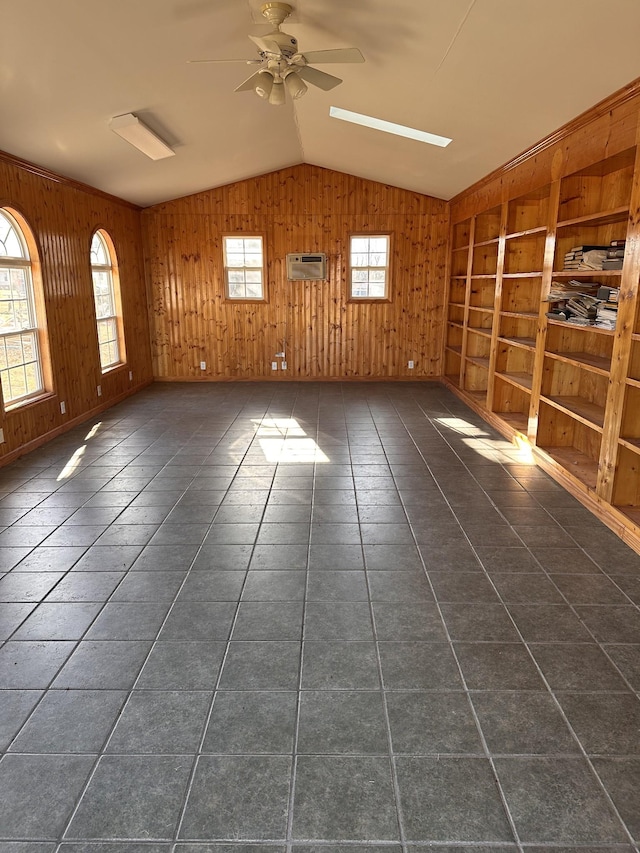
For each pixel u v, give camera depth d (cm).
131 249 823
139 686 228
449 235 859
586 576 311
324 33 389
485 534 362
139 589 299
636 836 165
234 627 266
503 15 306
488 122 475
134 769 189
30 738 202
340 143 672
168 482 457
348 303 891
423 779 184
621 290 352
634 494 368
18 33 320
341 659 243
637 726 207
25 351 550
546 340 483
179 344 908
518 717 211
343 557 332
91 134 502
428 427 628
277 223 866
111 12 324
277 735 203
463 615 275
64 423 613
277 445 559
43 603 286
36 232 550
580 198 452
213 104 514
